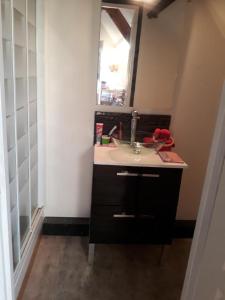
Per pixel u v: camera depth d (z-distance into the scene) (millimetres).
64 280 1743
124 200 1722
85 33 1820
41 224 2125
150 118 2018
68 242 2119
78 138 2045
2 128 964
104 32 1830
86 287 1703
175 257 2047
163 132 1947
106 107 1989
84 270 1845
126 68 1915
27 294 1611
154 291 1715
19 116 1472
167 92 1995
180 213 2326
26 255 1652
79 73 1898
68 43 1828
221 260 808
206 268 912
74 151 2076
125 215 1756
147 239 1839
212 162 887
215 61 1948
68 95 1937
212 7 1835
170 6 1815
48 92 1915
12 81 1261
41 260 1902
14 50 1294
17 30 1372
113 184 1681
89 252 1865
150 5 1802
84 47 1847
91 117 2004
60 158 2086
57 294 1631
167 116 2033
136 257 2023
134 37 1855
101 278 1787
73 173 2131
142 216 1771
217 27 1877
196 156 2170
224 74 1976
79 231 2189
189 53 1918
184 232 2271
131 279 1801
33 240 1855
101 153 1785
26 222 1762
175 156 1800
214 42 1905
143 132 2043
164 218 1791
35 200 2072
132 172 1665
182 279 1832
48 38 1803
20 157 1534
